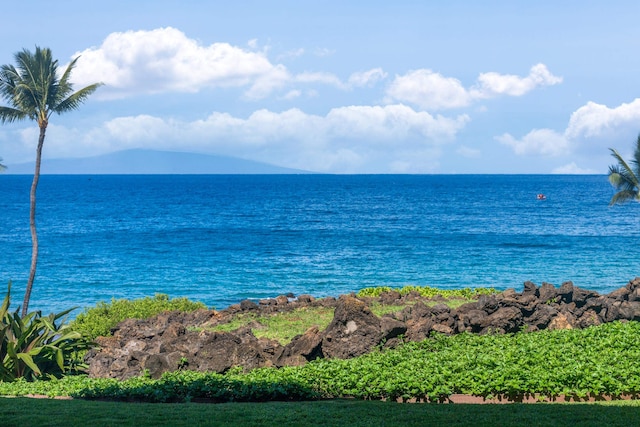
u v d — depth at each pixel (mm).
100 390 19875
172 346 23312
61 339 25297
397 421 15625
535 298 29688
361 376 20312
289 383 19578
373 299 36062
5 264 67812
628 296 31484
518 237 92125
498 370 20375
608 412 16391
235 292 51750
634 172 57656
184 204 176875
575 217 130750
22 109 34969
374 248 79500
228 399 19203
